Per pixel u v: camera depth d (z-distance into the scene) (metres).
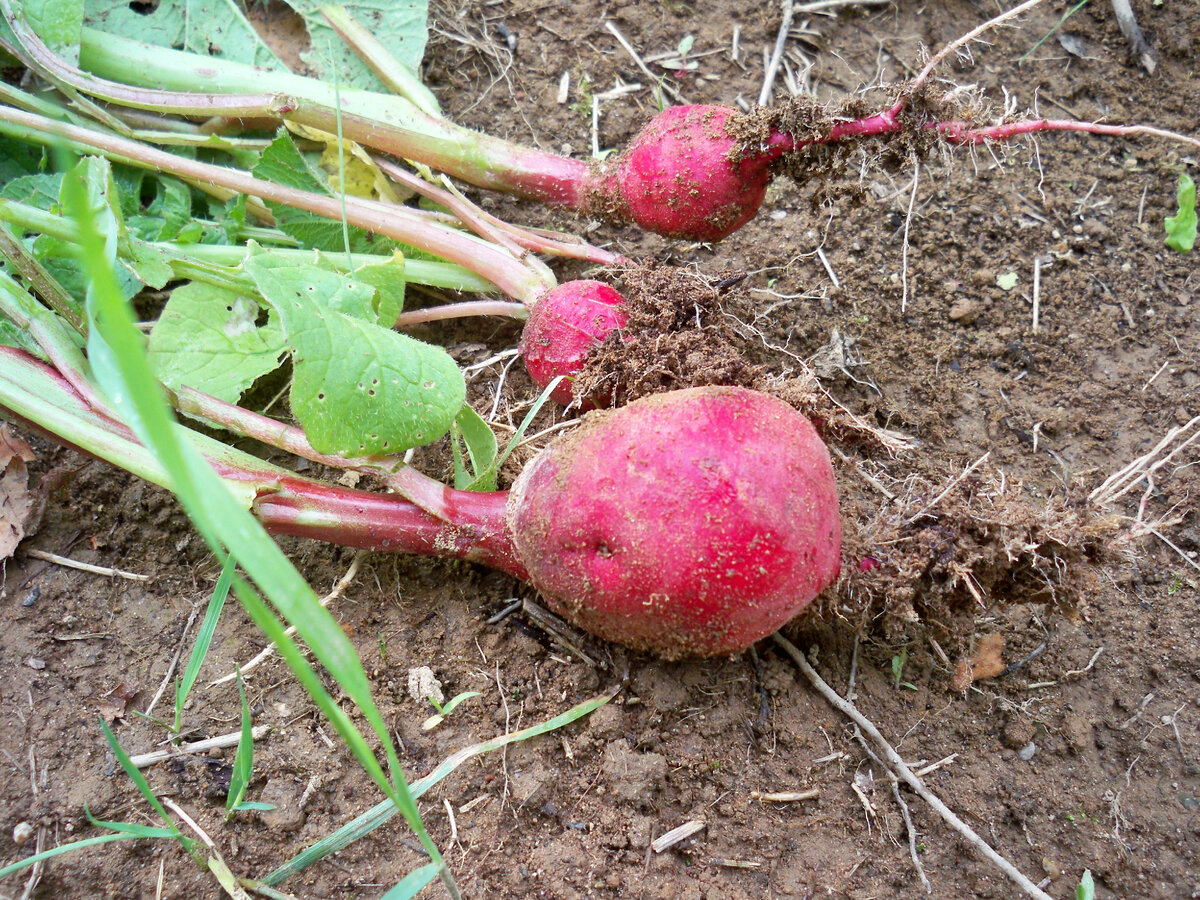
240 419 0.24
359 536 0.23
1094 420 0.28
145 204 0.30
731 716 0.23
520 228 0.28
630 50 0.33
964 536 0.22
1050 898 0.22
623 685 0.24
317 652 0.18
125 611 0.25
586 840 0.22
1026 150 0.32
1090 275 0.30
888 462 0.27
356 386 0.22
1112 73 0.33
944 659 0.24
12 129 0.27
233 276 0.25
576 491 0.21
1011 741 0.24
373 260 0.27
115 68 0.29
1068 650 0.25
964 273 0.30
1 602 0.24
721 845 0.22
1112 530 0.22
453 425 0.24
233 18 0.30
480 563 0.24
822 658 0.24
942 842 0.23
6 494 0.25
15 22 0.27
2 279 0.24
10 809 0.22
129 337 0.15
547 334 0.25
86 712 0.23
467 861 0.22
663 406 0.21
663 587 0.21
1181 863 0.23
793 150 0.25
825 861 0.22
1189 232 0.30
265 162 0.27
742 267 0.30
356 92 0.28
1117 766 0.24
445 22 0.33
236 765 0.21
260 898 0.22
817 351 0.28
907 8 0.34
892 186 0.31
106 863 0.22
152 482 0.25
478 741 0.23
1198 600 0.26
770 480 0.20
